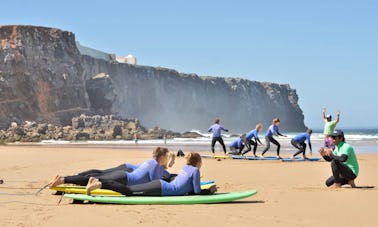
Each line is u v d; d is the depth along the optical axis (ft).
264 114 549.54
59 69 306.76
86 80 332.39
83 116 274.57
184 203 25.22
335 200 27.04
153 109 425.69
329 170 49.26
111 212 22.79
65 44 318.24
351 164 32.99
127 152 92.17
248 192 27.35
